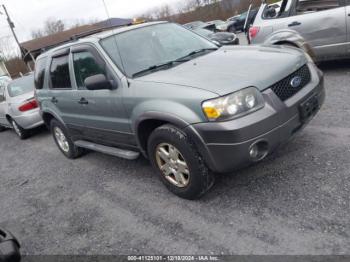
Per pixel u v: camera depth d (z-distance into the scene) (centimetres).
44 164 610
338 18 585
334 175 325
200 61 367
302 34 631
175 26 461
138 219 345
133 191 405
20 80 869
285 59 331
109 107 389
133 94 348
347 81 593
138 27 432
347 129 408
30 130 841
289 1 649
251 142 283
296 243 257
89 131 465
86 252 317
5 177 603
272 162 376
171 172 349
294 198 308
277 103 296
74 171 528
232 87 287
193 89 298
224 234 288
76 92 448
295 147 395
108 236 331
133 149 403
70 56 450
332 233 257
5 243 248
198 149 307
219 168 303
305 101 317
